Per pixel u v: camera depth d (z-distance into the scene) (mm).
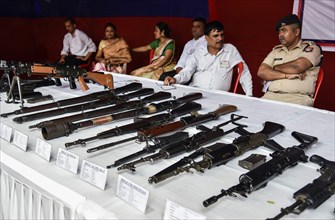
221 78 3373
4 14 6926
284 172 1301
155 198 1126
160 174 1186
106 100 2209
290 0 4023
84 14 6625
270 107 2244
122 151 1495
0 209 1595
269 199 1111
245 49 4590
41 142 1489
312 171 1310
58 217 1219
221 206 1069
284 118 1995
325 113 2115
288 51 2941
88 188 1212
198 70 3441
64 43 6312
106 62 5422
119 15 6051
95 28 6547
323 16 3807
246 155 1450
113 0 6051
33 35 7547
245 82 3369
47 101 2311
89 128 1792
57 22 7098
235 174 1281
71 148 1518
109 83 2510
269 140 1528
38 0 7309
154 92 2572
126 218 1035
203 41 4148
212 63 3359
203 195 1138
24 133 1687
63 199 1188
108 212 1062
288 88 2865
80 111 2074
